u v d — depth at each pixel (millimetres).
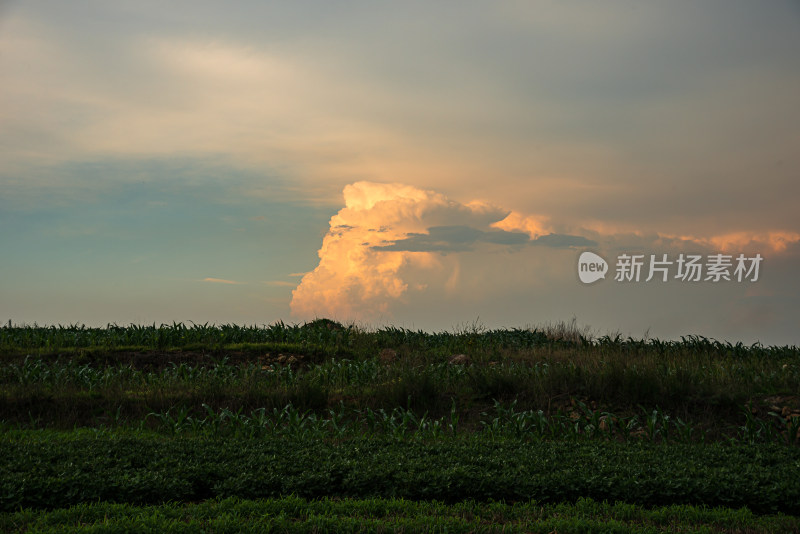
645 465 7512
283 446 8484
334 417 10523
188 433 10438
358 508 6215
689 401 11539
